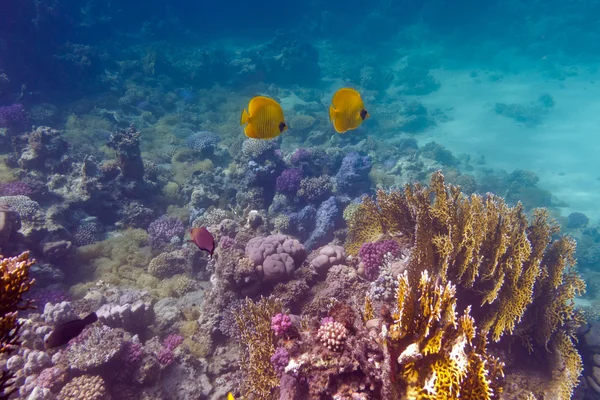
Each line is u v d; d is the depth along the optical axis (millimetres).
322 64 36219
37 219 8711
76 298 7660
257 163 12500
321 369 3049
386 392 2619
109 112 20281
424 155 20172
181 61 30703
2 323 2090
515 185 17359
